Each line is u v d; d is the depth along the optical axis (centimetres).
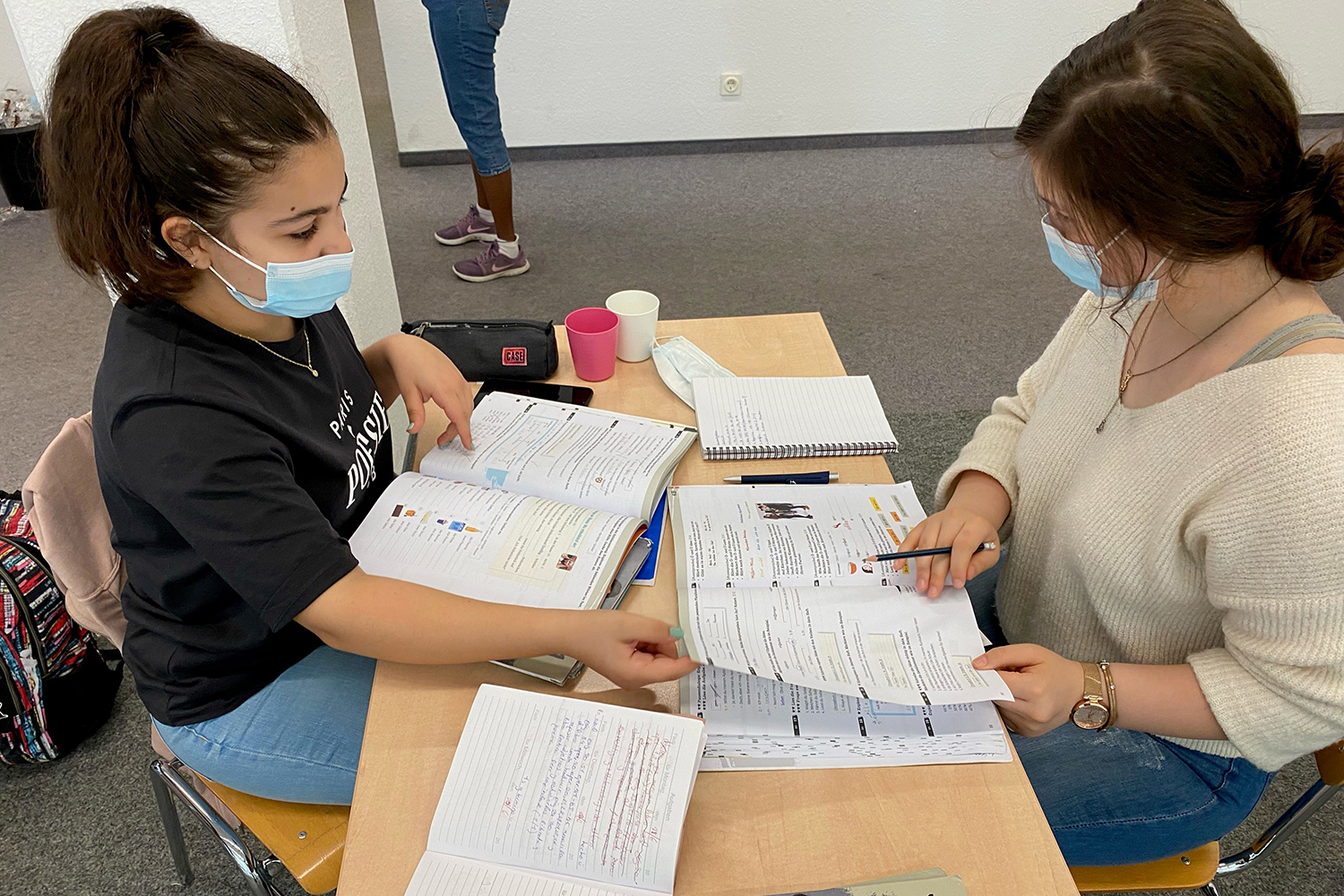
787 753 80
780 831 74
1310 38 398
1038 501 109
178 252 82
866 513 106
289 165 79
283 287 85
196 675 99
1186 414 87
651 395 131
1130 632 99
